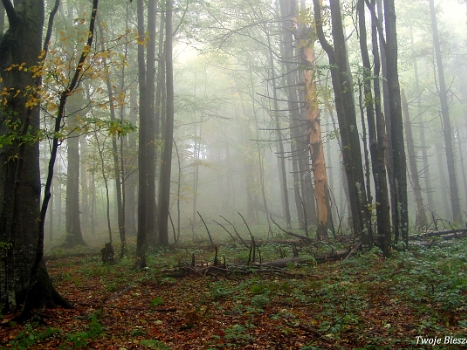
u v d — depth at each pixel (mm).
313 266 11008
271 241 16062
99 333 6066
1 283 7051
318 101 16750
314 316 6668
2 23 12172
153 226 17109
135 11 19609
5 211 7164
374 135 11820
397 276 8695
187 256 14125
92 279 11023
